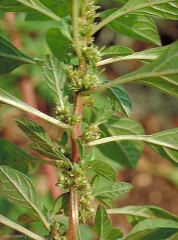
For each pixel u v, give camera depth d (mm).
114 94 485
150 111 1864
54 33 539
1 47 536
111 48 474
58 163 475
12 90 1009
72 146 477
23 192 472
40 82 1024
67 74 469
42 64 484
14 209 1045
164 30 1824
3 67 541
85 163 470
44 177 1198
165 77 456
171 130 482
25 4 474
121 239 516
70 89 468
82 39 468
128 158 582
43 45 1018
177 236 471
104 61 474
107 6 1545
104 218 466
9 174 465
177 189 1724
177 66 449
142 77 460
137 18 505
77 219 470
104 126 559
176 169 1751
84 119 487
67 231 481
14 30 973
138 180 1729
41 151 466
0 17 950
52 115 1188
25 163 550
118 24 512
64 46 542
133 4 465
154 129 1856
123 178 1735
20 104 465
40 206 479
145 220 531
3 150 548
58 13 494
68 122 471
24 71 997
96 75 466
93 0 470
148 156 1778
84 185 471
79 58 468
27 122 450
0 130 1251
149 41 518
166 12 469
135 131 561
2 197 1063
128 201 1676
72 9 450
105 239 474
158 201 1699
